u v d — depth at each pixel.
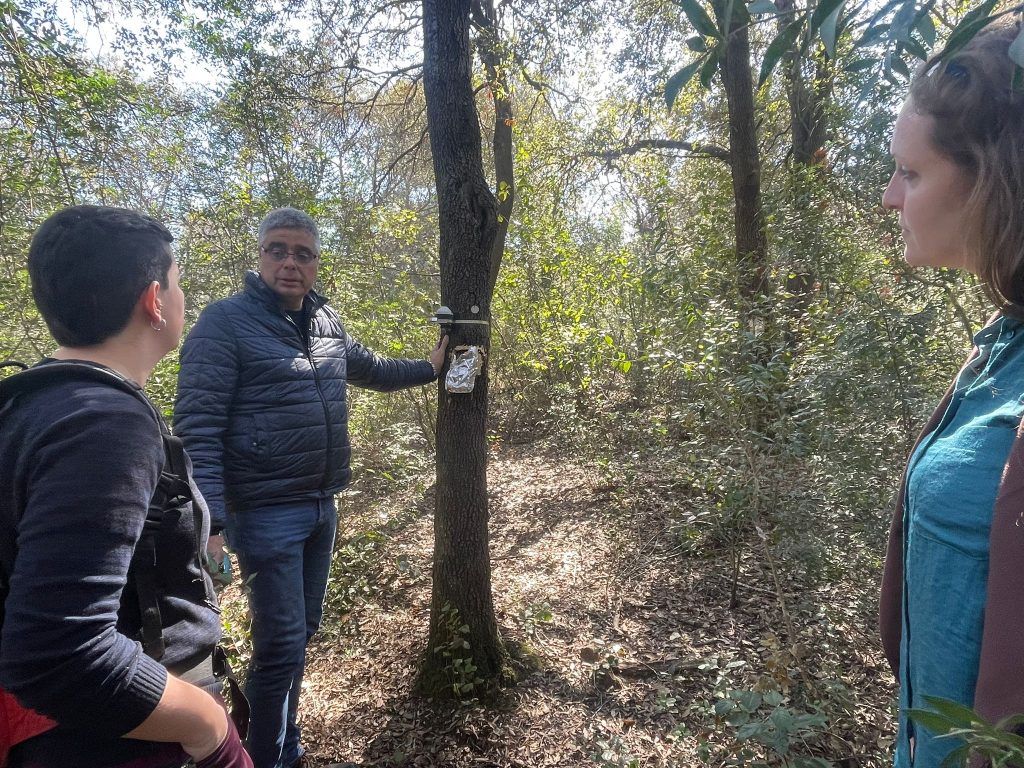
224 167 4.86
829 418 2.71
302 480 2.16
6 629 0.81
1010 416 0.68
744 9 0.81
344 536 4.14
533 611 2.97
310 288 2.28
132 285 1.05
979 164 0.67
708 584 3.38
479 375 2.50
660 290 4.36
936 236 0.76
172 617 1.09
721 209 6.23
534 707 2.49
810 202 3.94
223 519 1.92
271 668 2.08
